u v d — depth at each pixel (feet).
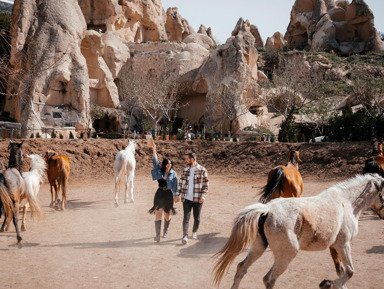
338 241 16.56
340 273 17.60
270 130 160.45
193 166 27.07
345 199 17.17
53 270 20.48
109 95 158.71
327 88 178.81
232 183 64.03
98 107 151.12
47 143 82.64
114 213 38.47
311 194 48.32
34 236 28.63
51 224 33.19
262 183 62.28
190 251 24.43
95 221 34.45
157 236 26.78
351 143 71.05
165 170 26.86
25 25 126.93
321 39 255.70
